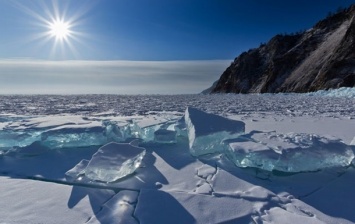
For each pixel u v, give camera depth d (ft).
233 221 8.64
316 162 12.30
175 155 14.67
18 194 10.49
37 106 49.96
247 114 33.65
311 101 58.34
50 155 15.10
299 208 9.36
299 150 12.47
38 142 15.69
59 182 11.89
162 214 8.96
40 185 11.33
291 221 8.44
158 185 11.19
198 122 15.12
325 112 35.17
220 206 9.38
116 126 17.39
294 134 15.21
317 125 23.58
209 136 14.21
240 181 11.28
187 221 8.64
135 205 9.64
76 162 14.12
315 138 13.94
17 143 16.30
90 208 9.48
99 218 8.84
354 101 55.26
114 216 8.92
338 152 12.62
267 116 31.09
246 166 12.57
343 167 12.67
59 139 15.81
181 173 12.30
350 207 9.45
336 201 9.83
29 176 12.53
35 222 8.60
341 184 11.13
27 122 19.42
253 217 8.78
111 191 10.82
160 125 18.37
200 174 12.07
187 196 9.96
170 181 11.57
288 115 32.04
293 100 64.28
